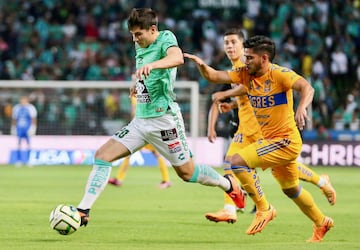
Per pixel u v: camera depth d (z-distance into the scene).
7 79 82.25
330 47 84.25
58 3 89.50
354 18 88.06
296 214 32.44
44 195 40.66
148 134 23.34
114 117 70.44
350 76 83.06
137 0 90.50
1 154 70.12
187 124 70.19
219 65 83.56
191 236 25.16
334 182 51.25
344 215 32.16
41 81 73.56
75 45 85.88
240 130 27.66
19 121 66.56
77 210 22.39
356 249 21.70
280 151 22.88
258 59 22.42
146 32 22.62
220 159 68.00
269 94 22.67
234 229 27.20
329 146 67.25
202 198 39.50
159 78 22.91
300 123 21.53
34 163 69.19
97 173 22.83
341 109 75.88
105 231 26.22
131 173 59.19
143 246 22.19
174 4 91.12
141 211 33.12
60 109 70.38
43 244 22.45
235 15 90.62
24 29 87.06
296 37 86.12
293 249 21.56
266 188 46.06
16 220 29.12
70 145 69.50
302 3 88.38
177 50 22.09
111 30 88.06
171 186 47.06
